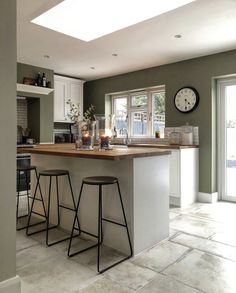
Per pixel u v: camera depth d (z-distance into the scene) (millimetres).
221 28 3199
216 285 1897
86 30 3297
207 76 4266
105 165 2555
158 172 2619
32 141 5031
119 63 4781
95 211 2678
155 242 2600
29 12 2787
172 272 2074
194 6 2668
